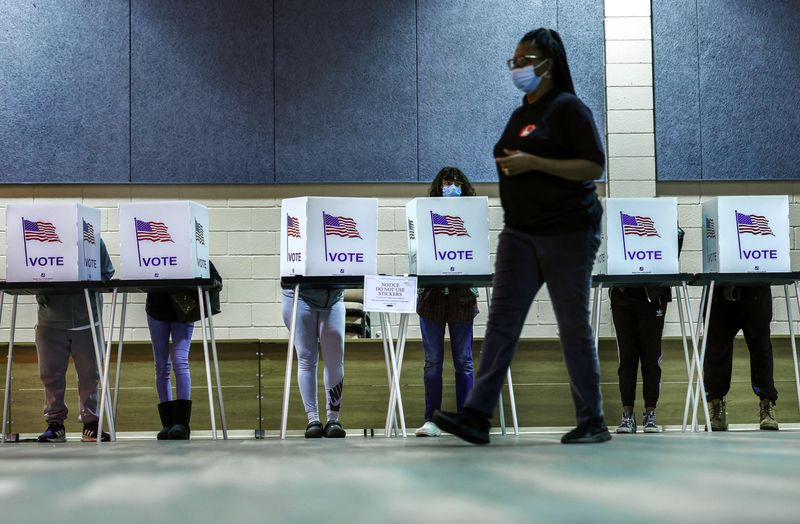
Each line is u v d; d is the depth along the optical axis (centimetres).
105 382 759
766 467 363
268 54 1147
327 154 1144
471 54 1162
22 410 1014
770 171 1171
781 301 1141
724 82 1175
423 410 1009
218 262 1130
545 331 1131
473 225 757
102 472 385
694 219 1165
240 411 1006
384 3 1159
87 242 796
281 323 1129
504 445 534
